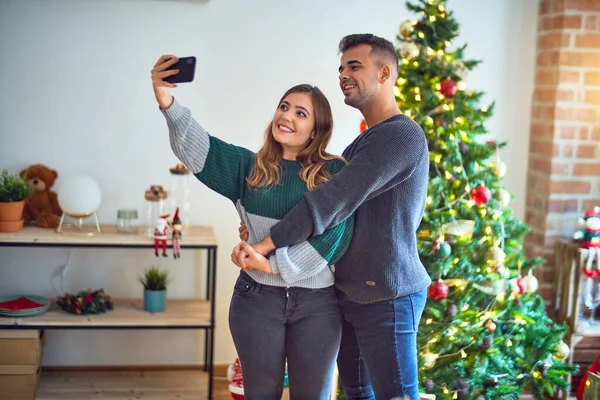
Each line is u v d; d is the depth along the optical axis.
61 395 3.68
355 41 2.47
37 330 3.60
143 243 3.55
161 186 3.83
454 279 3.36
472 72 4.13
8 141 3.84
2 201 3.59
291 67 3.97
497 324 3.50
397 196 2.34
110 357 4.03
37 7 3.78
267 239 2.22
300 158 2.30
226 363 4.09
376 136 2.30
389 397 2.40
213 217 4.02
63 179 3.89
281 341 2.29
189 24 3.88
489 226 3.44
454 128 3.40
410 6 3.50
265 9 3.92
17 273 3.92
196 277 4.05
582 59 3.95
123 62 3.86
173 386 3.87
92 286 3.98
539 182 4.12
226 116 3.96
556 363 3.54
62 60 3.82
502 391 3.36
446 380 3.34
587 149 4.02
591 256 3.76
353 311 2.43
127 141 3.91
